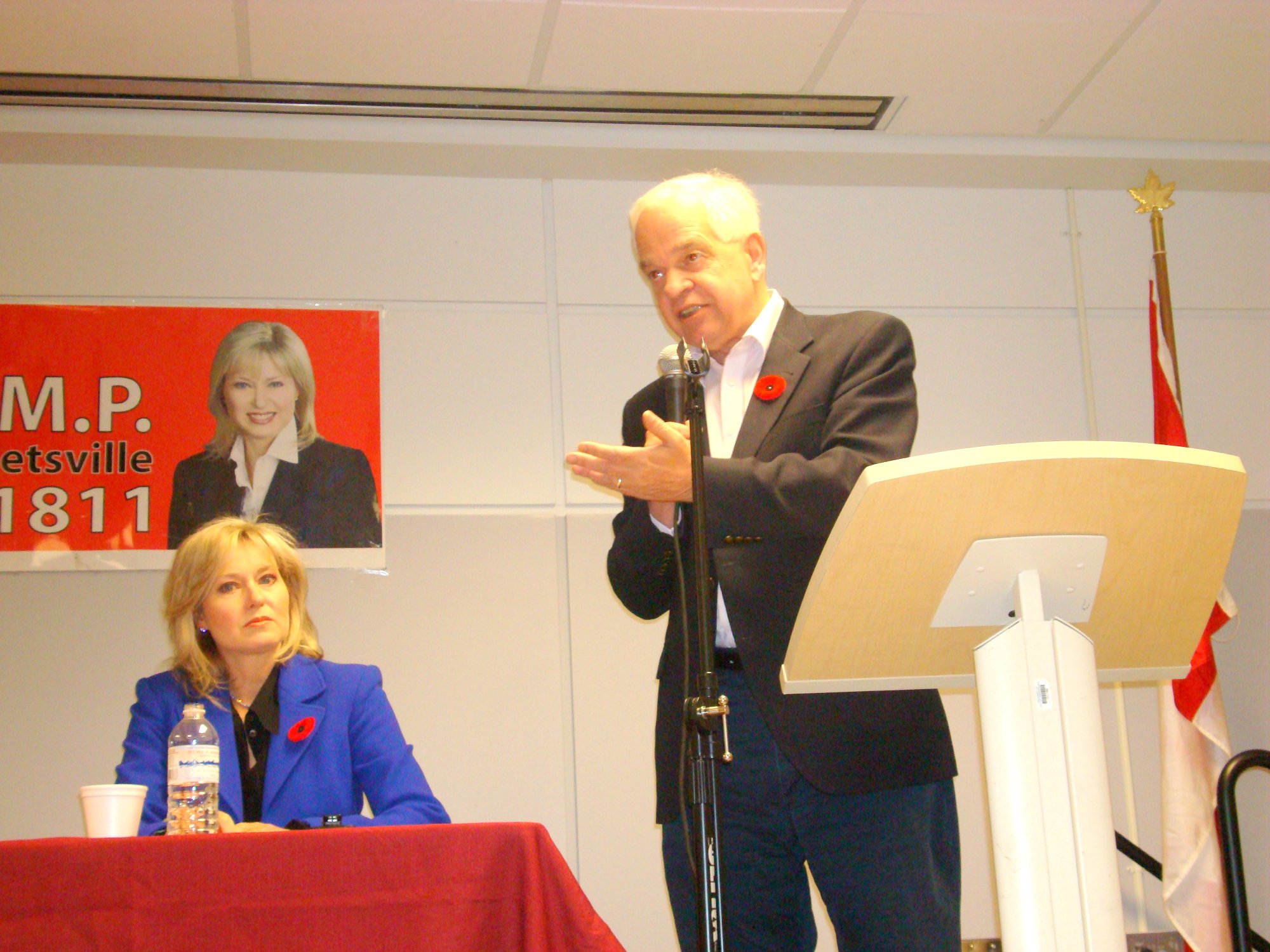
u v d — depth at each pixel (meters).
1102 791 0.99
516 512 3.15
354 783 2.07
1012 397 3.41
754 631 1.58
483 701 3.02
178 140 3.10
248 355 3.13
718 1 2.79
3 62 2.89
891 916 1.54
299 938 1.15
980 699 1.02
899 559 1.02
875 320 1.81
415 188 3.33
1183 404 3.47
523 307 3.29
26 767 2.83
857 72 3.09
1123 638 1.11
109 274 3.14
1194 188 3.61
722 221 1.95
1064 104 3.27
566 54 2.96
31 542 2.96
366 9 2.77
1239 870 2.50
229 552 2.14
